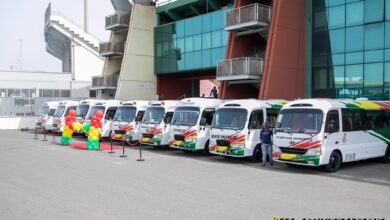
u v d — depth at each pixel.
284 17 27.84
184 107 22.12
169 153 22.41
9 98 48.47
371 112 18.48
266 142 17.72
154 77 44.16
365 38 24.95
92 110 29.58
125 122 26.09
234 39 30.66
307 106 16.36
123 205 10.01
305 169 16.80
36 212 9.28
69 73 67.56
